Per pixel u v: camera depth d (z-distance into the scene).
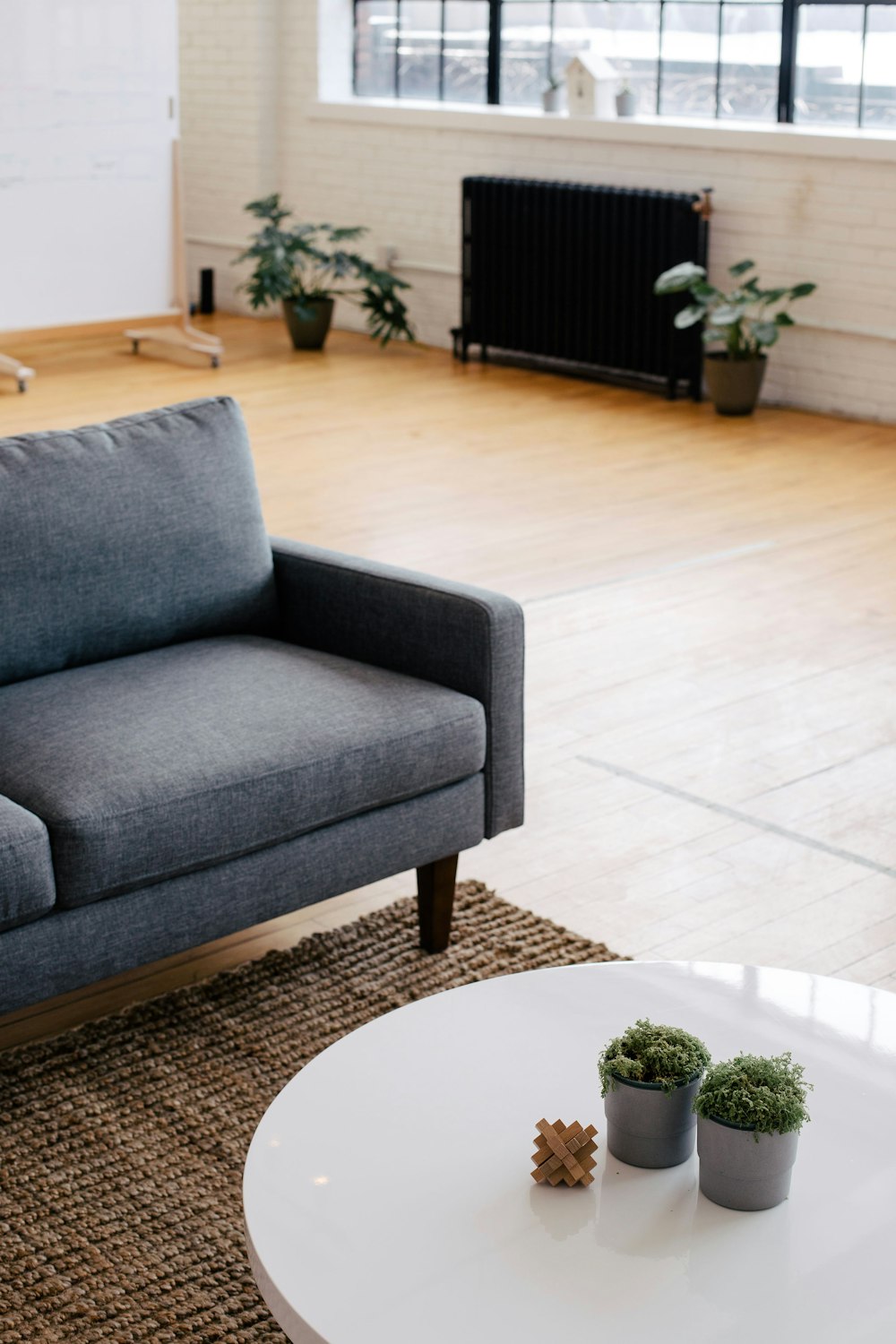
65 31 7.07
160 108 7.46
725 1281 1.37
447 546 4.86
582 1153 1.50
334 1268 1.39
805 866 2.95
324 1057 1.70
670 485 5.59
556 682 3.82
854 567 4.69
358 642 2.73
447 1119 1.60
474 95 8.06
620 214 7.03
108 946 2.23
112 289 7.56
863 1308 1.34
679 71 7.21
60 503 2.60
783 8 6.77
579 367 7.69
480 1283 1.37
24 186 7.14
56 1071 2.30
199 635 2.81
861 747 3.46
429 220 8.10
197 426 2.79
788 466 5.86
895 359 6.45
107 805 2.17
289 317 8.05
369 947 2.66
